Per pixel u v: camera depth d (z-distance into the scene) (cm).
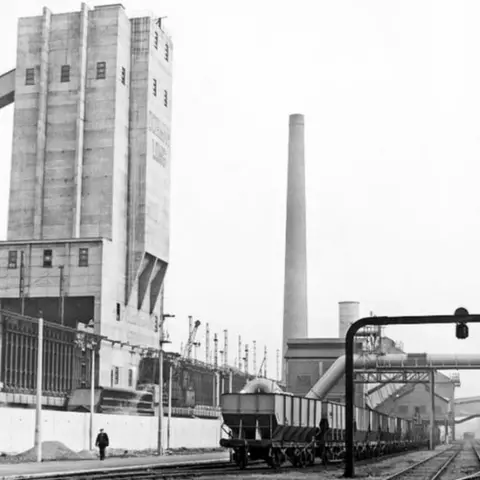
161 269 10562
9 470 3731
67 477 3275
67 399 7244
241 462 4412
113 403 7712
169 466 4250
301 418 4859
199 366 10206
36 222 9656
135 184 10100
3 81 10162
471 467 5209
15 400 6350
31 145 9831
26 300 8994
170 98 11106
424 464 5588
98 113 9812
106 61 9900
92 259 8844
